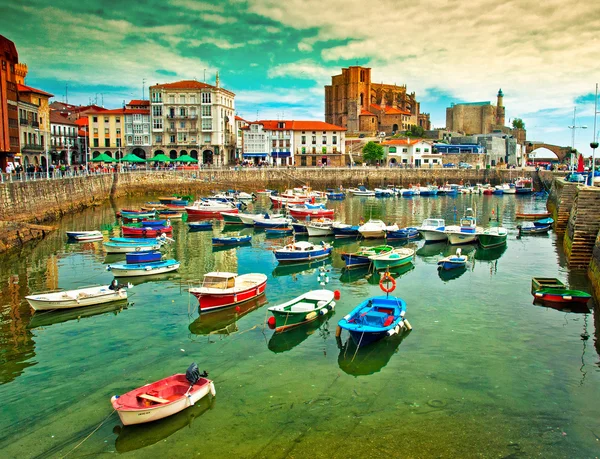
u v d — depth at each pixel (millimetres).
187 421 20141
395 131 198375
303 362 25328
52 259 48062
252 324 30859
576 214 45125
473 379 23391
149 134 134250
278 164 146500
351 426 19719
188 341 28172
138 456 18234
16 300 35344
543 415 20391
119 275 41312
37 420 20469
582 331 29078
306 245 48969
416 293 36812
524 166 172875
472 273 42844
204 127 132625
